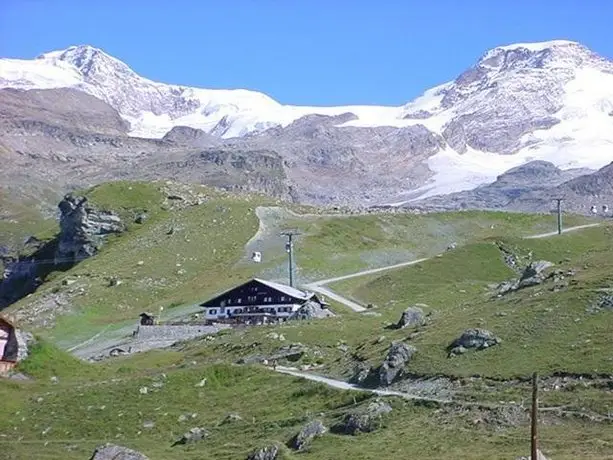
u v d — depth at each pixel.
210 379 142.75
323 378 137.12
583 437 92.81
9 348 154.38
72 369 155.25
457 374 117.69
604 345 114.88
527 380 111.06
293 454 103.69
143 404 134.75
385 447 99.69
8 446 119.19
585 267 155.50
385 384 124.50
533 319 128.38
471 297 187.88
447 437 99.25
